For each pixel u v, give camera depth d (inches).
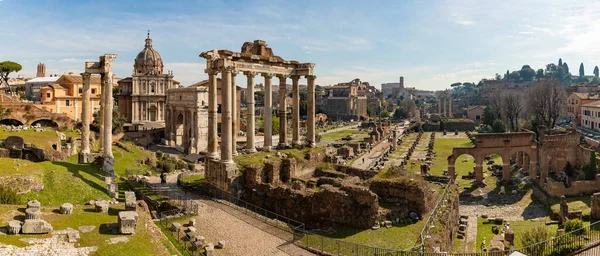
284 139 2311.8
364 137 6072.8
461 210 2309.3
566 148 2856.8
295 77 2297.0
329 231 1382.9
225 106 1740.9
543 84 4877.0
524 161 3075.8
